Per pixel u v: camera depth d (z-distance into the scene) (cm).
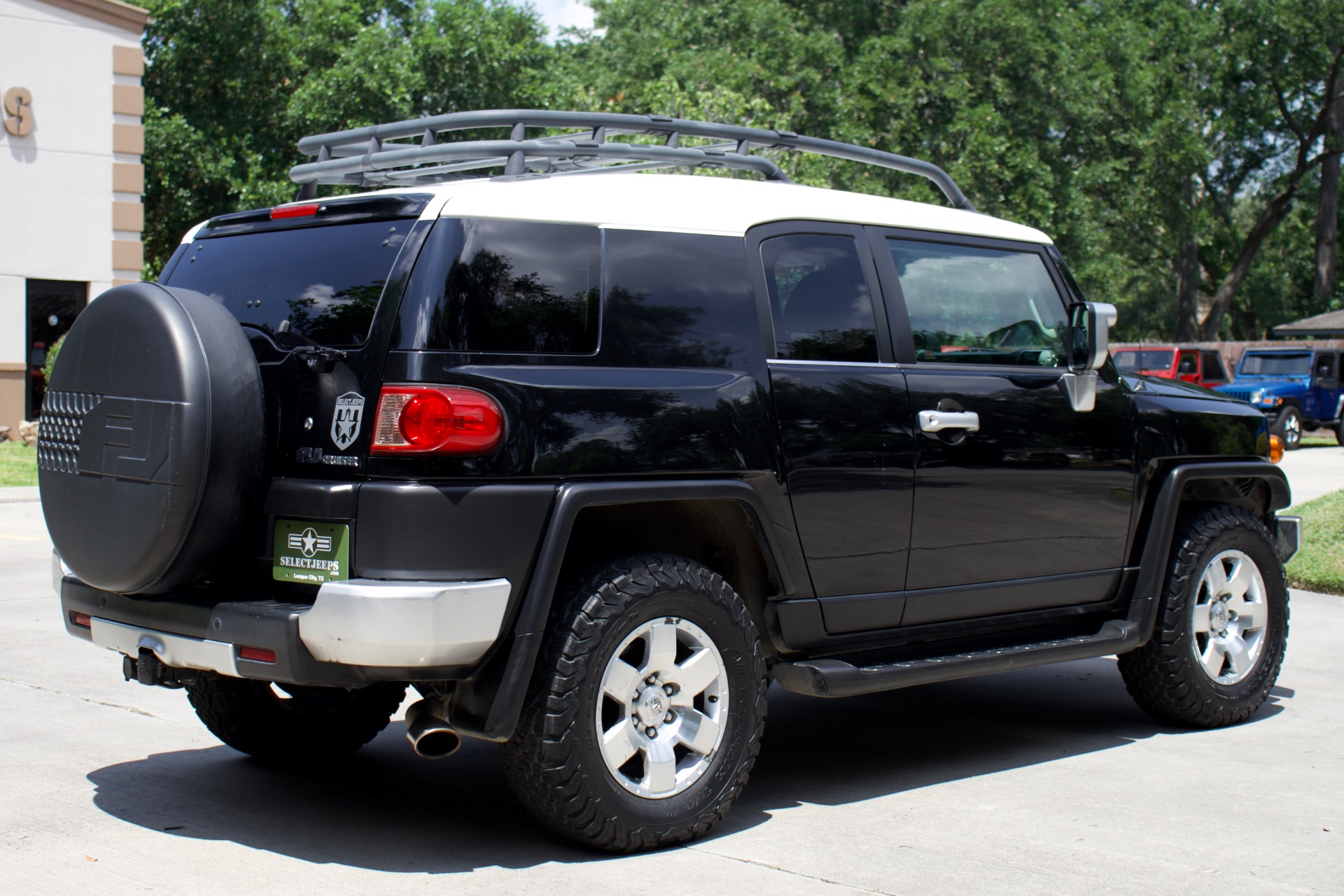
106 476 371
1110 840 395
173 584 367
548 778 359
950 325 480
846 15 3297
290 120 3044
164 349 358
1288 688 627
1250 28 4016
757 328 417
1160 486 534
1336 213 4666
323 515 349
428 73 3064
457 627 339
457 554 343
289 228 400
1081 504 504
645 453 378
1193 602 536
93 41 1945
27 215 1905
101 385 375
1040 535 491
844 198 465
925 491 452
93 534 376
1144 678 539
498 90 3114
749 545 418
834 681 414
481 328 359
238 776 461
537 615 354
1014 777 470
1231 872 367
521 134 449
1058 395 499
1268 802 438
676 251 405
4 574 917
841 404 430
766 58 3084
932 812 425
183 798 434
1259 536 561
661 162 503
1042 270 526
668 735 383
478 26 3031
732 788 394
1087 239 3284
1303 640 739
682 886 350
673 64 3027
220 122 3178
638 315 391
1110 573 521
